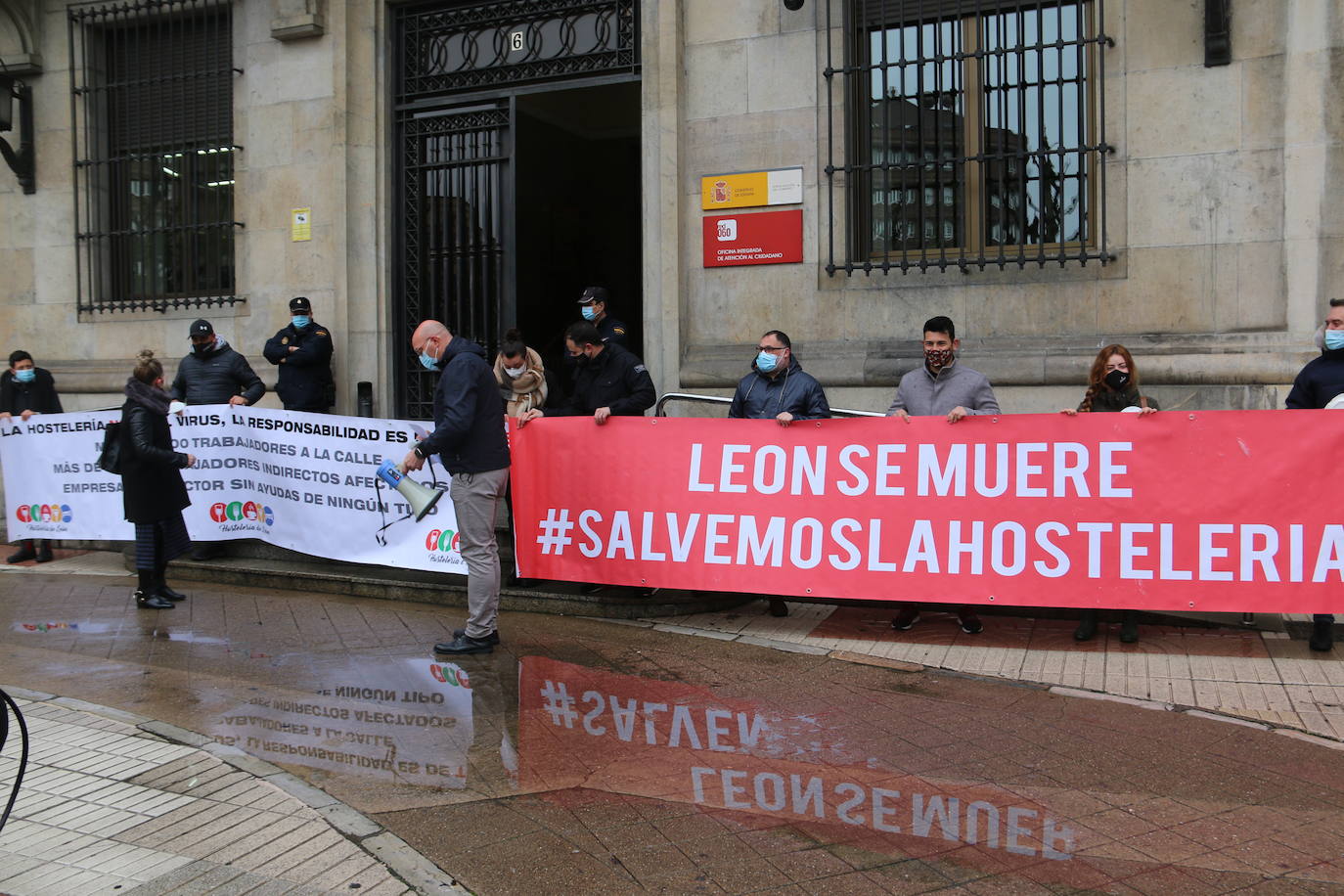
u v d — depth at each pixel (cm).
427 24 956
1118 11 742
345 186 949
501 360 747
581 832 376
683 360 848
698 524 656
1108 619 642
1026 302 766
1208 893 329
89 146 1047
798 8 813
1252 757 435
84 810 389
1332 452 553
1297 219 698
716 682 544
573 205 1214
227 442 814
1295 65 696
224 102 1006
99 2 1033
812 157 815
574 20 907
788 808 393
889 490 620
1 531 1009
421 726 484
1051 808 391
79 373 1040
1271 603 559
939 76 782
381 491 762
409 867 348
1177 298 732
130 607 718
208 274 1016
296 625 666
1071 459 589
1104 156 743
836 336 812
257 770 426
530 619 674
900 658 579
